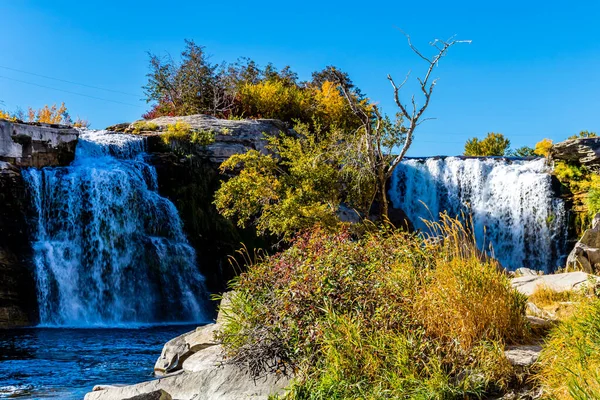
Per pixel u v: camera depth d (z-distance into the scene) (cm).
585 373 533
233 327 841
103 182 2531
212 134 3073
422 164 3791
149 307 2444
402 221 3556
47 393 973
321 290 766
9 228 2244
